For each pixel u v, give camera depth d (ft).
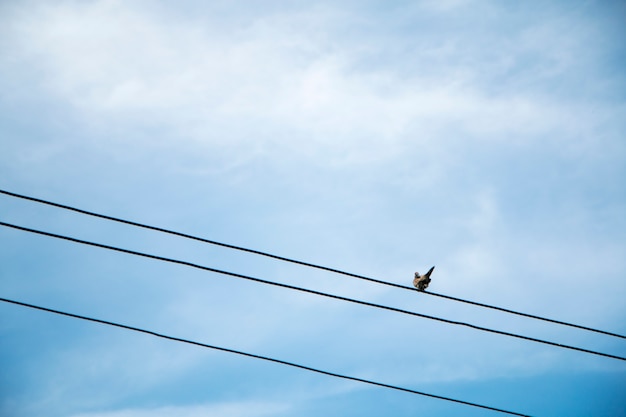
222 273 47.96
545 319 49.03
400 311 48.93
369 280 48.01
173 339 48.70
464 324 48.91
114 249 46.98
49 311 48.34
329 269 47.52
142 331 48.62
